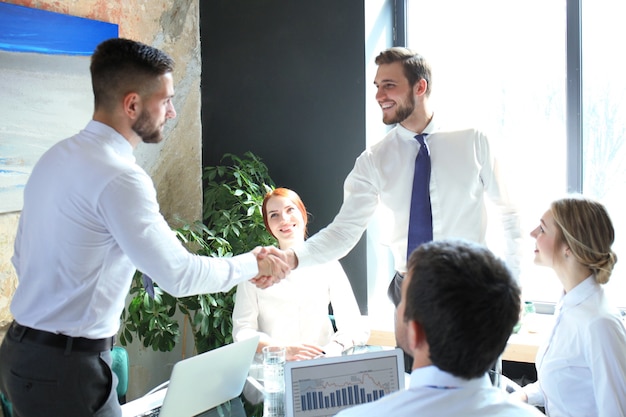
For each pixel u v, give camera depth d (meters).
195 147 3.62
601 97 3.35
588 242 1.99
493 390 1.14
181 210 3.57
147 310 3.02
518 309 1.14
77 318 1.75
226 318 3.30
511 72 3.51
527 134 3.51
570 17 3.32
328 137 3.58
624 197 3.36
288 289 2.87
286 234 2.86
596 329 1.92
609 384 1.90
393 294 2.70
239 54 3.75
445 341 1.09
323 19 3.52
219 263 2.00
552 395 2.07
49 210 1.74
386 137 2.65
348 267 3.55
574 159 3.39
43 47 2.67
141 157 3.29
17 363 1.76
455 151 2.51
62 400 1.74
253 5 3.68
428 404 1.10
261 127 3.74
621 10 3.27
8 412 2.08
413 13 3.66
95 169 1.71
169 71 1.88
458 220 2.54
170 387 1.80
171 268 1.80
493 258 1.15
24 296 1.80
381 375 1.74
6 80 2.52
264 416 1.94
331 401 1.71
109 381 1.81
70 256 1.73
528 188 3.52
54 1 2.74
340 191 3.58
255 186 3.43
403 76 2.45
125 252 1.75
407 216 2.59
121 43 1.81
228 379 2.01
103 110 1.81
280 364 2.16
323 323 2.92
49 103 2.72
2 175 2.54
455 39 3.60
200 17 3.80
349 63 3.48
